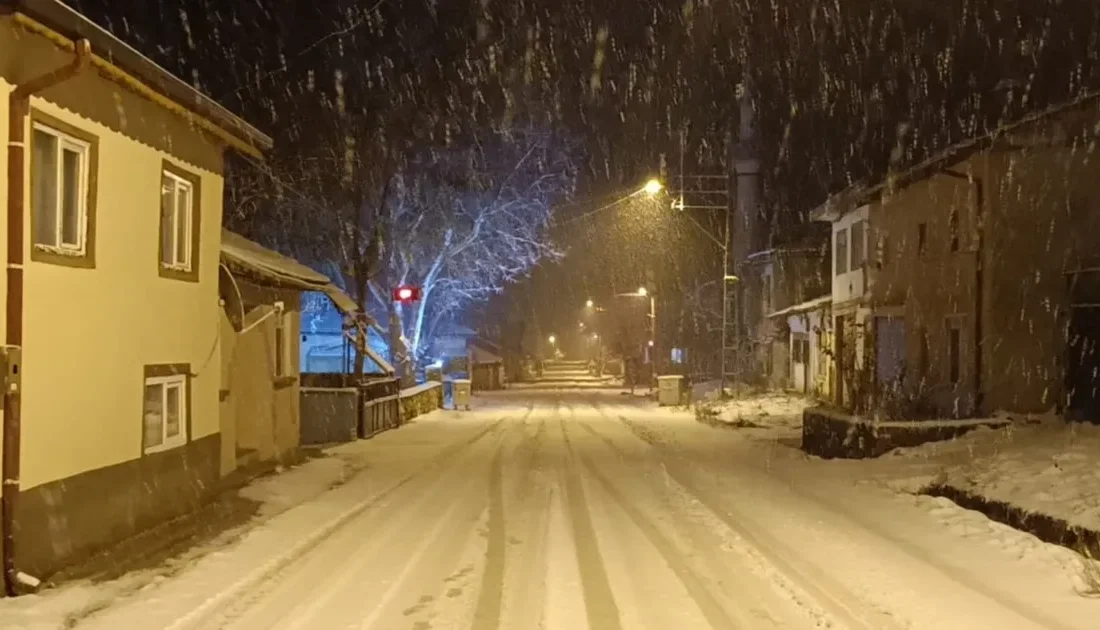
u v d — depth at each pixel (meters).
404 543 10.42
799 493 14.11
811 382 37.97
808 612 7.63
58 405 9.09
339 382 25.80
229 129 13.11
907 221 24.98
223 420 14.77
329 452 20.47
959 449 16.28
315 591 8.30
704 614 7.58
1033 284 20.06
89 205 9.73
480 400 46.22
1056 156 20.05
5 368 8.12
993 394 19.95
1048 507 11.23
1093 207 19.81
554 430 26.84
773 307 46.28
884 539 10.55
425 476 16.28
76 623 7.32
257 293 16.92
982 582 8.57
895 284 25.81
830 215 31.77
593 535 10.86
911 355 24.50
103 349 10.01
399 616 7.54
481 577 8.84
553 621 7.39
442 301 43.81
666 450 20.91
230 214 33.12
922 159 24.27
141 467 10.92
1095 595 8.09
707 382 51.72
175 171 12.02
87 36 8.77
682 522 11.69
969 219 21.05
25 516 8.47
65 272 9.23
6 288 8.26
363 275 34.53
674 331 62.59
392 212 38.28
